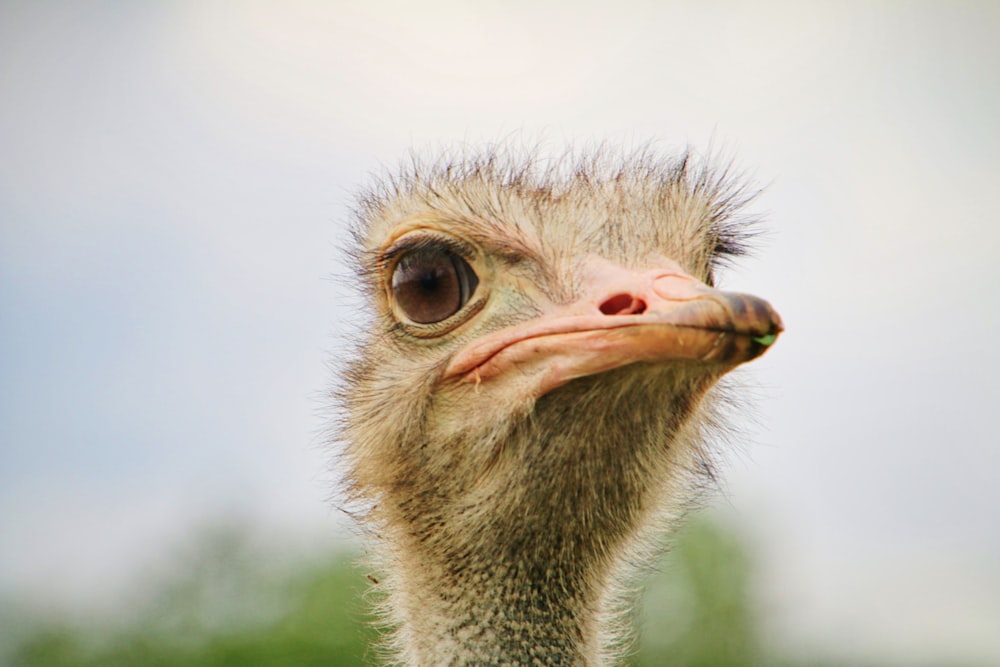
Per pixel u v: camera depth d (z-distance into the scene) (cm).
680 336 1095
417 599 1341
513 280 1273
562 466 1243
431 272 1305
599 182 1355
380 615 1438
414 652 1345
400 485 1327
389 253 1341
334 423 1484
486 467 1264
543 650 1298
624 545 1375
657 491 1378
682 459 1416
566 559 1299
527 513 1266
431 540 1316
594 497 1268
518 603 1300
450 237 1293
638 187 1349
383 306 1377
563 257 1261
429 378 1287
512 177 1370
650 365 1170
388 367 1346
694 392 1301
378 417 1354
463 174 1385
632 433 1243
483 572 1302
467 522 1289
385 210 1443
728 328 1074
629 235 1270
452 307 1297
